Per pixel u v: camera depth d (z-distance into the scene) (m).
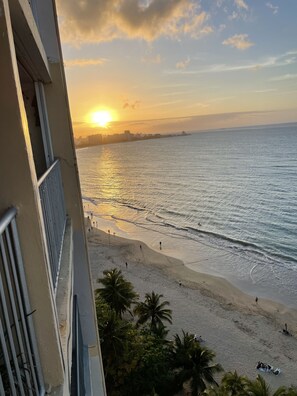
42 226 2.20
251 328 28.06
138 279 38.09
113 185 118.19
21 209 2.04
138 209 79.50
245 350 25.39
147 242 52.59
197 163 154.50
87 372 6.07
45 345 2.25
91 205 88.88
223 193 86.19
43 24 5.37
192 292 34.59
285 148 179.38
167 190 99.25
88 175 149.50
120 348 19.11
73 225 5.89
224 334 27.34
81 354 5.67
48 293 2.18
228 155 171.88
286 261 41.91
